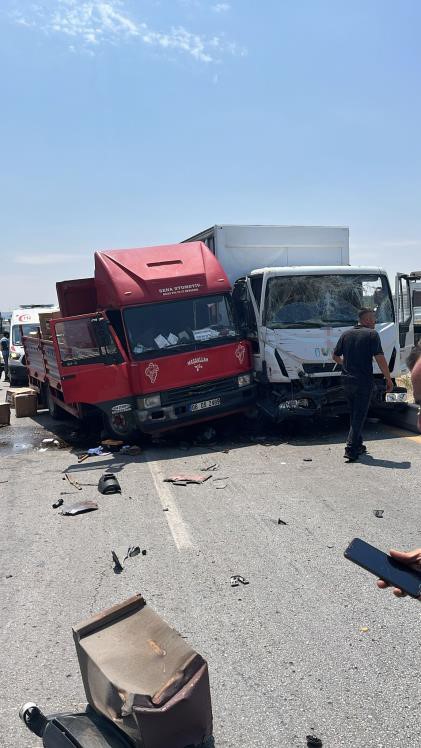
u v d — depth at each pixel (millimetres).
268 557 4988
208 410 9781
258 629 3871
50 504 6914
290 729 2953
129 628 2930
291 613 4055
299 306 9977
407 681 3277
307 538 5359
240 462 8430
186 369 9594
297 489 6922
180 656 2725
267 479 7434
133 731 2566
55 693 3332
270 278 9930
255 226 11375
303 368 9656
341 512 6008
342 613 4027
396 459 8031
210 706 2732
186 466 8375
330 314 10023
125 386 9453
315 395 9539
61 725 2672
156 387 9438
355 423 8039
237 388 9969
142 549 5320
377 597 4227
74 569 4977
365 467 7727
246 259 11344
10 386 20297
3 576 4910
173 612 4141
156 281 9805
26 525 6203
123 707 2551
